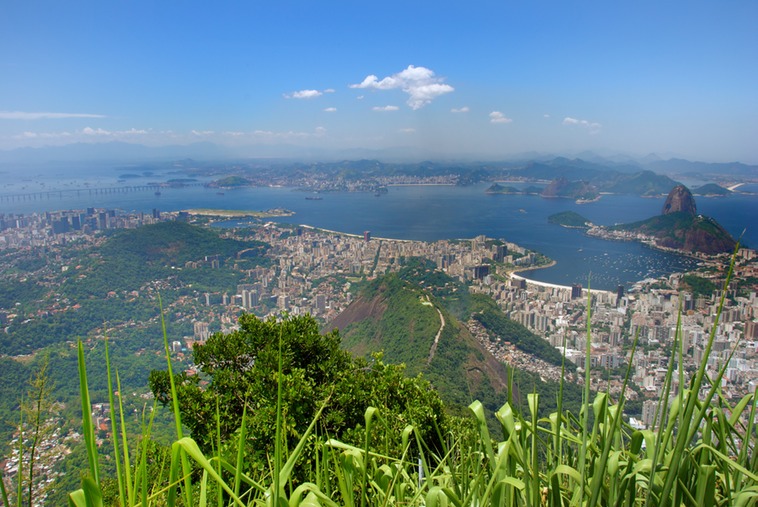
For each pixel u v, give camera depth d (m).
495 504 1.31
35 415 1.48
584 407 1.28
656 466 1.19
